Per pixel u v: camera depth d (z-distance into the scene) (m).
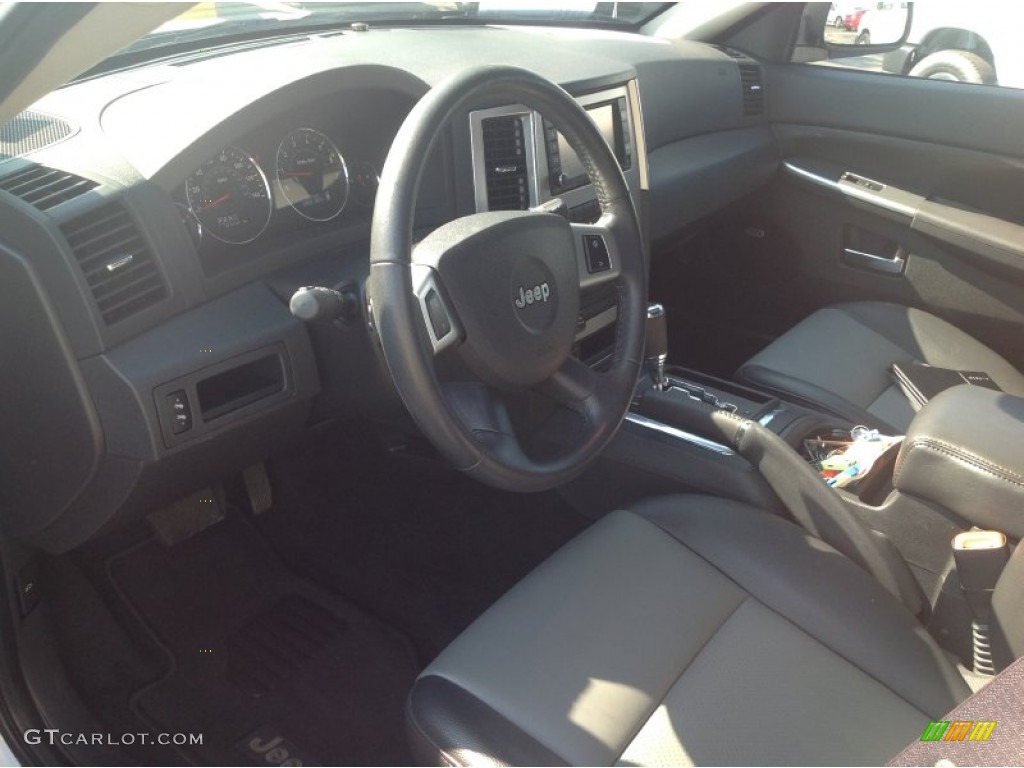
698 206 2.51
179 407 1.42
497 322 1.20
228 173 1.51
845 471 1.71
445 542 2.14
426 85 1.69
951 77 2.43
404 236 1.13
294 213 1.62
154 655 1.84
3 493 1.54
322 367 1.62
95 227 1.32
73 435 1.42
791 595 1.30
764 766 1.10
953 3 2.36
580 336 1.80
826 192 2.59
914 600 1.48
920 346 2.14
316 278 1.57
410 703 1.22
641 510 1.49
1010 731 0.73
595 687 1.18
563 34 2.51
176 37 1.88
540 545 2.13
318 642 1.90
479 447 1.21
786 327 2.81
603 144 1.39
